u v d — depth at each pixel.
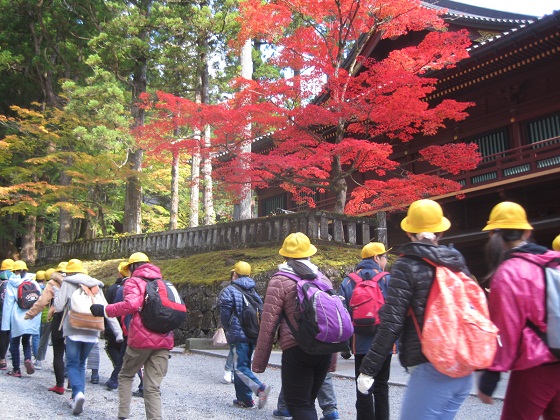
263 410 5.71
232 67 24.64
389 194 13.29
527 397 2.57
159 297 4.50
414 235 2.99
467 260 18.36
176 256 18.56
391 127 12.81
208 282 12.39
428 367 2.62
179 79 24.41
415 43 18.77
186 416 5.34
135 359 4.56
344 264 11.55
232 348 7.46
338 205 14.12
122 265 6.36
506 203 2.94
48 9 26.02
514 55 14.21
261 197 29.41
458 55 11.92
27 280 7.76
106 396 6.36
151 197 38.75
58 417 5.11
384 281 4.77
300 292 3.50
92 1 24.62
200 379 7.85
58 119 22.67
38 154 26.64
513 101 16.20
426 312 2.65
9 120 23.17
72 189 22.81
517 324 2.51
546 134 15.66
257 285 11.67
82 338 5.40
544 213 16.08
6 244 31.36
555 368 2.55
